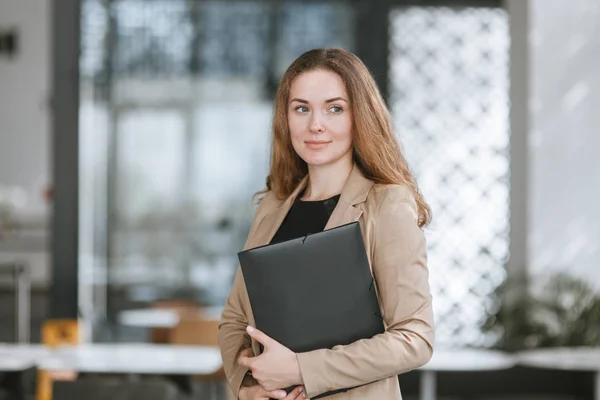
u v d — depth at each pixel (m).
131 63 9.04
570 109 7.80
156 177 9.08
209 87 9.05
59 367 4.90
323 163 2.22
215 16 9.03
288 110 2.28
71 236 8.65
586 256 7.75
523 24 7.84
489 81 8.63
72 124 8.62
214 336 6.60
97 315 8.96
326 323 2.06
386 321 2.13
